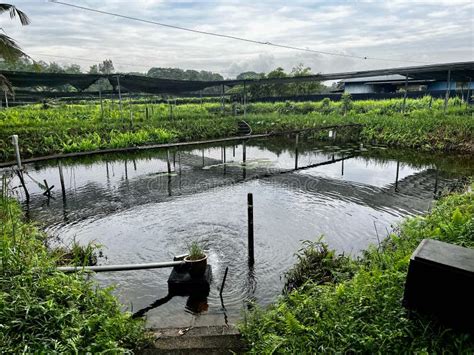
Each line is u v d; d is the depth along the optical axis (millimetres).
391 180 11250
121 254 6125
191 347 3320
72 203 9156
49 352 2590
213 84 22797
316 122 22219
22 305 2943
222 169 13266
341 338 2822
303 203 8922
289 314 3143
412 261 2594
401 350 2576
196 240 6652
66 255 5578
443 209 6004
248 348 3281
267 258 5902
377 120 19922
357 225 7363
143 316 4344
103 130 19062
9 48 10977
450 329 2516
